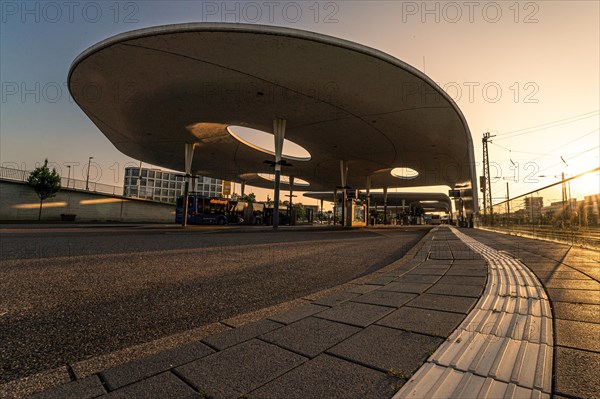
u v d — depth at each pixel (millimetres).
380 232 27328
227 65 18344
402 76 19766
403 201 94125
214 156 42469
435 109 24359
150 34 15891
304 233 21203
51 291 4262
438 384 1677
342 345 2250
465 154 37750
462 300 3455
